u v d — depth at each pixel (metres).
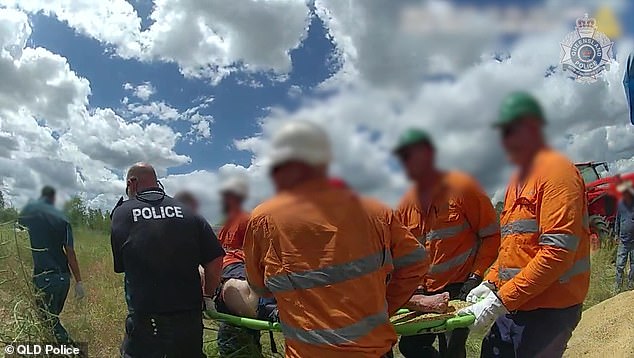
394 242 2.20
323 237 2.04
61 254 3.85
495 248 3.11
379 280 2.11
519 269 2.55
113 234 3.10
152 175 3.16
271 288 2.17
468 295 2.97
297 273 2.07
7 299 3.74
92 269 4.64
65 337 3.86
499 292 2.51
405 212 3.25
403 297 2.29
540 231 2.42
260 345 3.74
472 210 3.06
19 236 3.74
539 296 2.54
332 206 2.03
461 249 3.12
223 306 3.48
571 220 2.31
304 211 2.05
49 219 3.13
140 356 3.06
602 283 6.72
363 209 2.06
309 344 2.07
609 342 4.40
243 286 3.34
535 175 2.39
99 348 4.10
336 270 2.03
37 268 3.81
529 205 2.47
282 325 2.18
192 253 3.10
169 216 3.07
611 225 6.81
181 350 3.08
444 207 3.08
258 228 2.18
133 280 3.06
